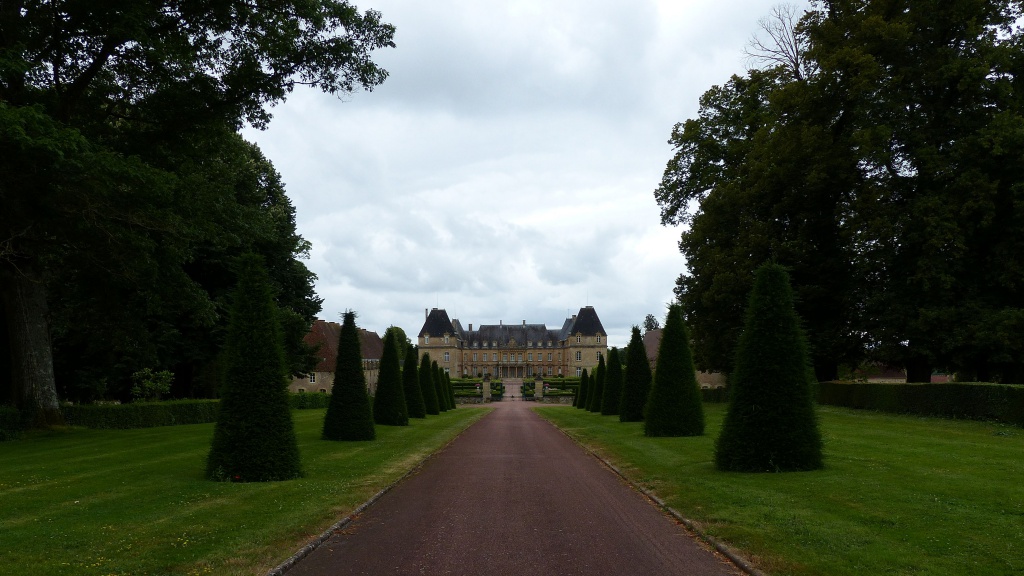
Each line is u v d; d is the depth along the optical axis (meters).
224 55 21.80
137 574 6.44
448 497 11.02
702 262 34.75
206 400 30.78
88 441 19.64
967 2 26.19
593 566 6.86
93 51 20.38
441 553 7.41
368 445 18.97
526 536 8.19
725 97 37.34
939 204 25.67
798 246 29.84
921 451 14.30
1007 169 25.50
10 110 14.19
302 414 36.41
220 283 35.69
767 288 13.01
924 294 27.02
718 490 10.50
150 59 20.09
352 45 21.48
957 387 21.62
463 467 14.90
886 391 25.36
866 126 27.48
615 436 21.06
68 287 26.69
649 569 6.75
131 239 18.56
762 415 12.47
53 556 6.98
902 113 27.05
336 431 20.53
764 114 32.72
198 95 21.55
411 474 13.79
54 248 19.84
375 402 27.59
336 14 20.78
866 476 11.16
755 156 31.34
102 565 6.68
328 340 71.62
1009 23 27.53
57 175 16.02
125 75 21.73
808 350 12.84
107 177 16.44
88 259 20.50
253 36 20.70
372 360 85.38
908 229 26.98
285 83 21.98
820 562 6.54
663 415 20.17
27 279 21.16
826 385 30.72
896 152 28.59
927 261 25.77
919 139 26.78
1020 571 6.10
